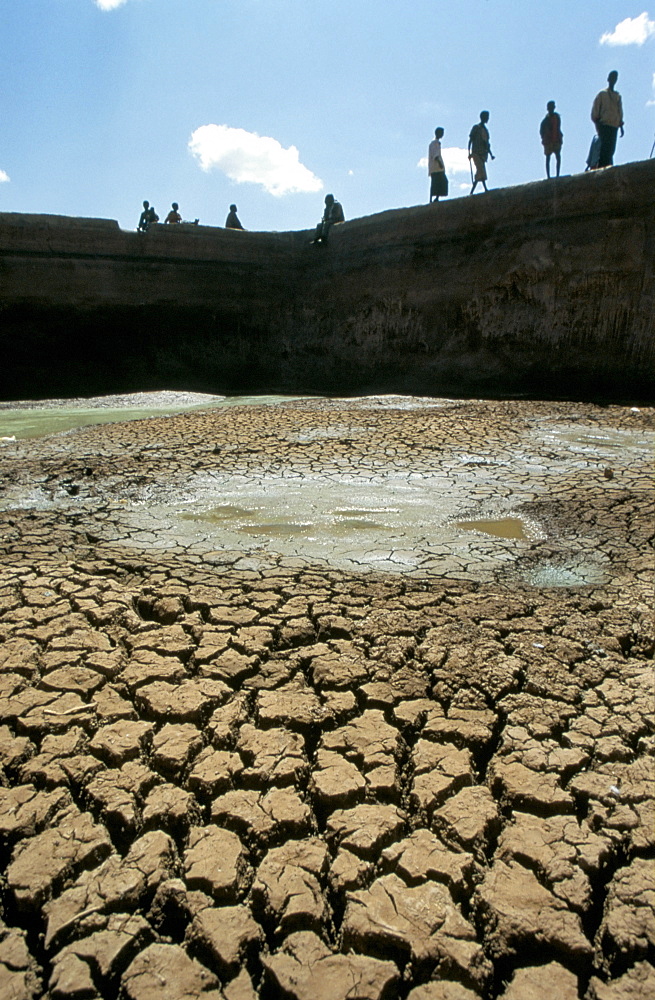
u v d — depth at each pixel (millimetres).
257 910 1782
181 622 3109
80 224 12734
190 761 2254
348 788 2117
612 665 2760
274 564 3820
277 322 14555
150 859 1904
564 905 1768
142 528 4492
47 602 3279
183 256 13625
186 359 14031
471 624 3072
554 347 10891
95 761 2240
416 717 2457
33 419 9469
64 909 1771
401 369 12836
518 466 6109
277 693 2584
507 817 2061
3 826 1996
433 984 1607
